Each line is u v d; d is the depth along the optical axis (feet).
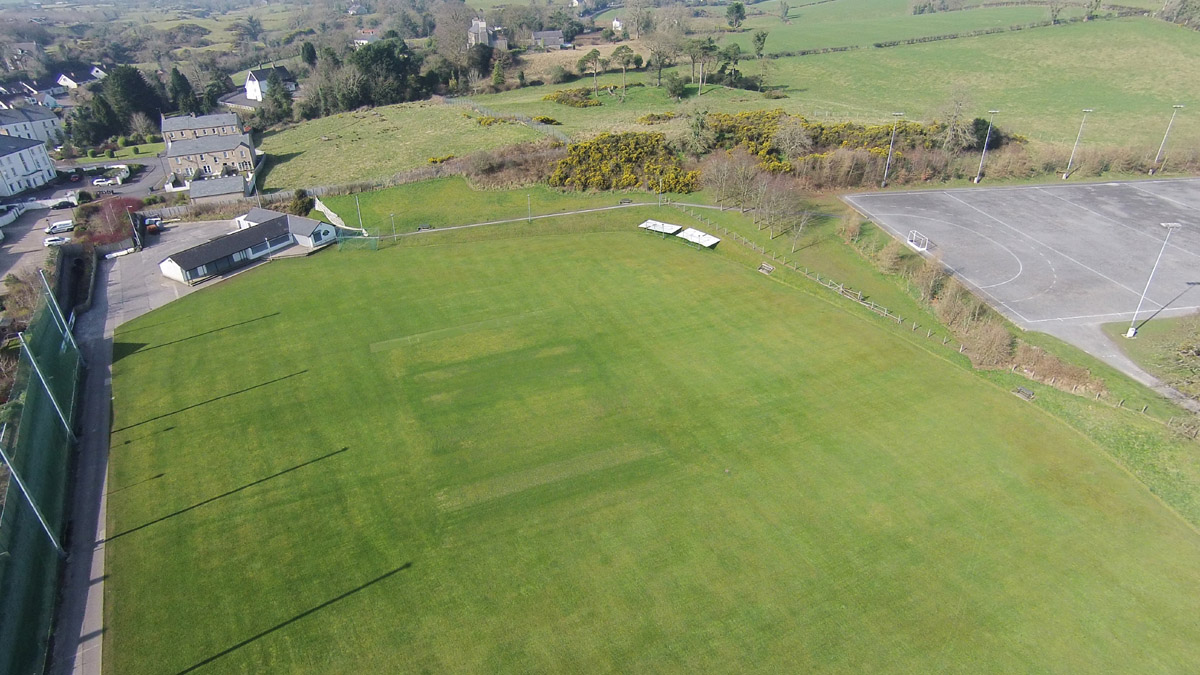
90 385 159.53
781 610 100.83
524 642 96.53
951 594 102.99
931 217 232.32
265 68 598.75
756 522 116.37
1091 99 368.48
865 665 92.84
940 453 131.54
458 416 144.25
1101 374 150.41
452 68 473.67
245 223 253.85
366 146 352.69
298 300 196.85
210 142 337.52
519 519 117.70
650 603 102.17
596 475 127.24
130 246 245.04
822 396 148.87
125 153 420.77
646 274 205.98
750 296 192.03
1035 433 136.67
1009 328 168.25
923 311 180.24
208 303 197.77
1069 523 115.55
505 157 286.66
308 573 108.17
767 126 288.92
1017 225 224.33
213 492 125.39
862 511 118.32
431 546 112.47
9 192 336.08
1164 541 111.96
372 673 92.84
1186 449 129.39
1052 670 92.12
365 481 126.93
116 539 115.85
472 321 181.98
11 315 191.21
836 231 224.53
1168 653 94.12
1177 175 269.64
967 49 472.03
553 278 204.95
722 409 145.07
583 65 461.37
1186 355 150.82
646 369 159.43
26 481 115.85
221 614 101.81
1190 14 454.81
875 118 321.73
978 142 276.62
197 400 152.15
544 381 155.53
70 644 98.17
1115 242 210.79
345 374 159.74
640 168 274.36
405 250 229.45
